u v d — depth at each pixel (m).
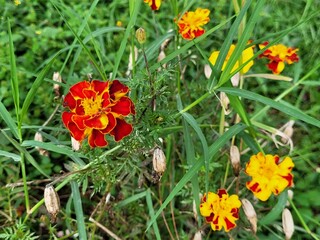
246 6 0.19
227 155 0.25
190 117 0.21
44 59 0.35
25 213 0.26
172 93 0.26
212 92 0.21
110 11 0.38
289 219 0.22
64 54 0.34
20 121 0.19
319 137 0.30
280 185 0.21
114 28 0.24
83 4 0.38
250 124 0.22
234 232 0.25
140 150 0.21
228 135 0.21
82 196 0.28
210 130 0.27
